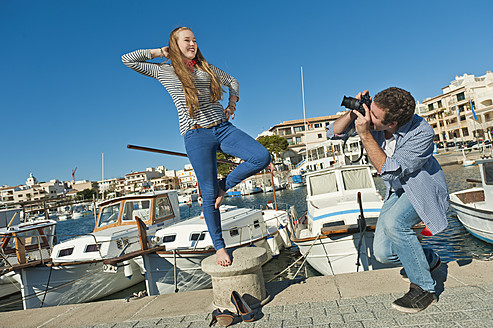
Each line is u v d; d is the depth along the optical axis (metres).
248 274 3.05
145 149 6.53
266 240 10.78
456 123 62.66
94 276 8.94
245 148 2.75
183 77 2.67
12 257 10.03
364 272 3.64
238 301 2.90
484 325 2.20
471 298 2.62
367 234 6.72
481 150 44.41
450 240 11.47
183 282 8.16
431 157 2.61
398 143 2.49
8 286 9.95
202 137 2.77
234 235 9.42
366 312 2.66
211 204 2.98
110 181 125.50
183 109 2.80
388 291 3.02
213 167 2.88
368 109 2.44
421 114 72.50
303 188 49.06
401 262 2.75
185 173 131.75
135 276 9.74
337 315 2.68
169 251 8.00
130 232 9.84
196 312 3.18
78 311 3.70
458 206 11.09
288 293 3.33
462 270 3.25
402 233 2.61
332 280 3.52
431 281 2.61
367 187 9.42
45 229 11.05
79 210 74.44
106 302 3.90
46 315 3.69
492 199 9.41
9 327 3.46
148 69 2.81
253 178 60.44
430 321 2.37
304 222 11.16
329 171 9.72
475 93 58.62
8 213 14.30
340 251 6.99
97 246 9.09
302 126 76.75
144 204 11.24
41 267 8.80
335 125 3.00
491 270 3.15
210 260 3.19
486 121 55.94
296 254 11.66
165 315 3.22
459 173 32.66
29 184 137.62
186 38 2.71
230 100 3.07
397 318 2.49
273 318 2.79
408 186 2.51
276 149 67.06
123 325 3.11
